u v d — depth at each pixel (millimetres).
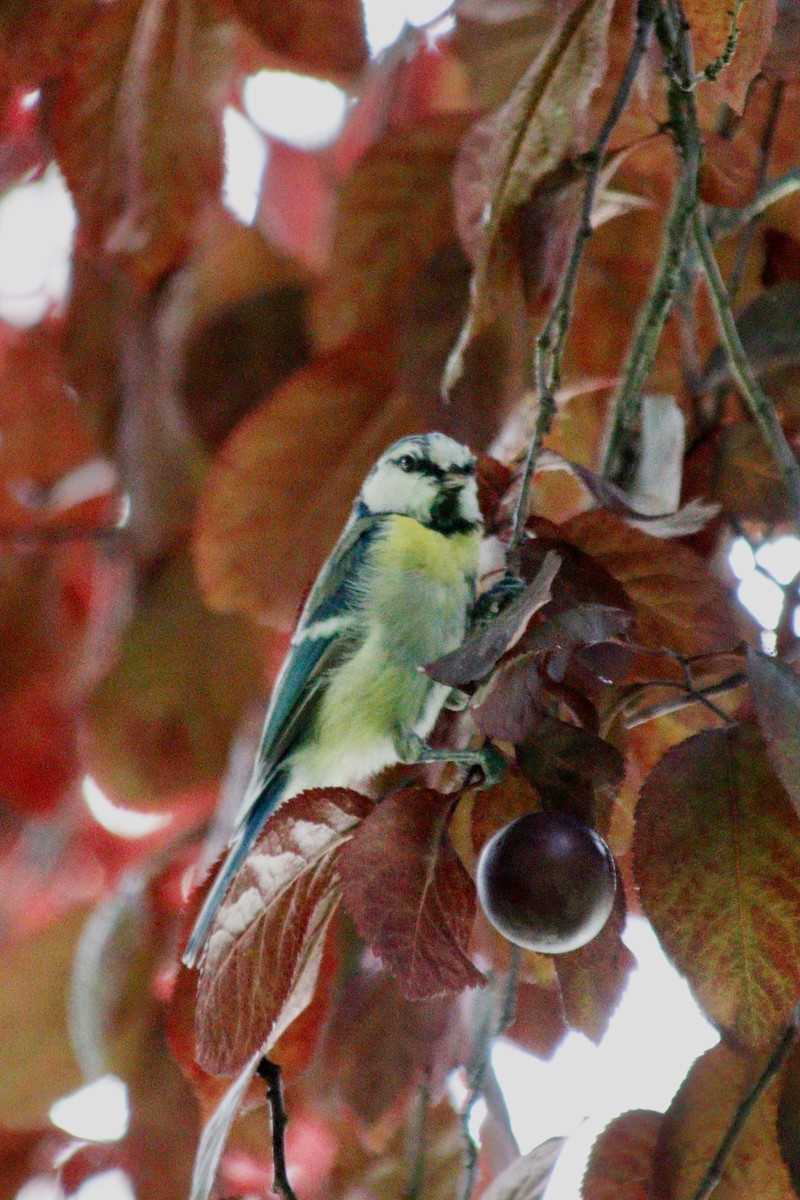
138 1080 3383
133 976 3391
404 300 3334
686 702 3219
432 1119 3355
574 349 3377
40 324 3701
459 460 3311
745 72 3256
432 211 3355
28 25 3338
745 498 3291
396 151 3355
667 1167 3211
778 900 3172
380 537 3309
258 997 3189
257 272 3432
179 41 3346
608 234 3373
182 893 3404
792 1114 3201
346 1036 3266
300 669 3309
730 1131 3203
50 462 3672
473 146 3283
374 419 3340
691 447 3318
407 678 3301
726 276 3377
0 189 3645
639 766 3252
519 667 3182
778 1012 3170
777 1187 3207
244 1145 3361
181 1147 3373
